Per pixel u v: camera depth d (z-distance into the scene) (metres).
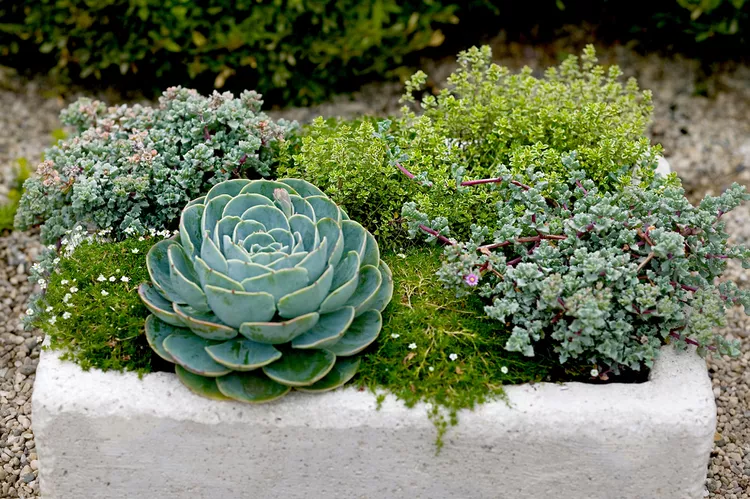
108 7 3.52
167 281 1.85
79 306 1.93
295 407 1.73
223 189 1.97
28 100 3.84
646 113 2.77
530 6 4.05
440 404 1.73
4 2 3.67
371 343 1.85
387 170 2.14
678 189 1.97
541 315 1.83
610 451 1.73
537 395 1.75
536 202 1.97
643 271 1.89
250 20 3.49
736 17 3.65
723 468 2.29
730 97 3.85
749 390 2.55
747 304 1.86
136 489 1.84
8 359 2.62
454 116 2.40
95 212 2.16
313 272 1.74
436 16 3.68
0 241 3.05
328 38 3.59
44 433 1.75
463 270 1.84
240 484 1.82
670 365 1.83
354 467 1.79
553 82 2.58
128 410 1.72
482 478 1.80
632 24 4.04
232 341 1.75
